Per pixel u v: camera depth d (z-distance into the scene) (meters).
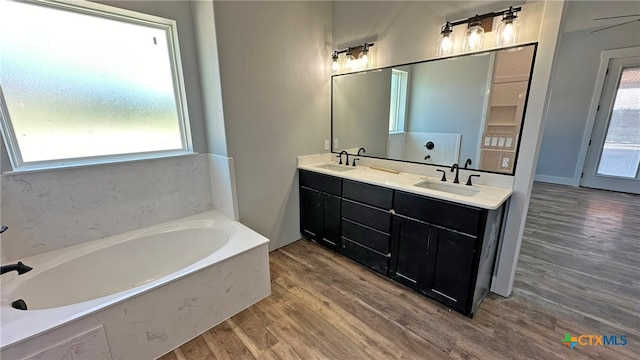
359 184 2.32
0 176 1.61
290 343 1.64
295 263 2.56
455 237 1.75
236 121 2.29
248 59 2.27
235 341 1.66
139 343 1.49
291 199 2.93
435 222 1.84
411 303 1.98
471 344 1.61
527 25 1.70
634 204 3.95
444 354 1.54
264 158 2.57
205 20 2.09
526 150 1.80
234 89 2.23
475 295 1.76
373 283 2.23
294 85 2.67
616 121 4.38
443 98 2.19
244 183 2.46
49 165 1.81
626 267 2.38
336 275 2.35
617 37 4.12
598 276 2.26
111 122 2.05
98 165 1.96
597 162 4.65
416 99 2.36
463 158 2.14
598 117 4.51
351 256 2.55
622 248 2.71
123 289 2.05
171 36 2.21
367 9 2.54
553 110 4.94
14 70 1.65
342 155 3.05
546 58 1.64
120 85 2.05
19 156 1.71
